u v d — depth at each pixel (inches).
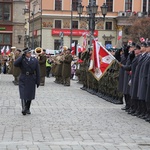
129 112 522.6
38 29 3029.0
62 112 520.4
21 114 496.7
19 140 349.7
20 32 2185.0
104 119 474.9
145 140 361.1
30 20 3430.1
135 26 2551.7
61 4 2871.6
